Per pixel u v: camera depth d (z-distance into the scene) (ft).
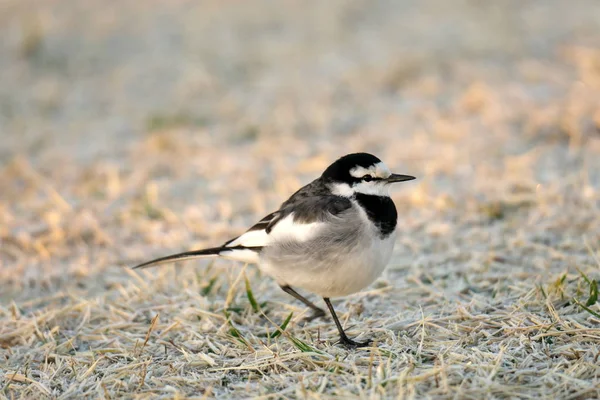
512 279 32.27
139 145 53.93
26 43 71.36
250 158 50.37
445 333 27.71
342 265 27.76
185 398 24.11
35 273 36.91
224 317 30.66
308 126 55.16
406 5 77.61
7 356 29.01
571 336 26.78
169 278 35.40
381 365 24.76
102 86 65.46
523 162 44.96
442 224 38.40
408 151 48.80
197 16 78.28
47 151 54.49
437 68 61.87
